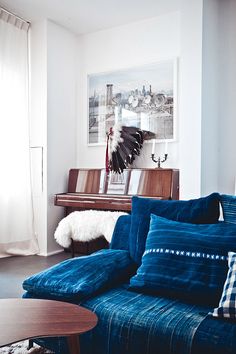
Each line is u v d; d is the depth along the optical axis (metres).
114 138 4.05
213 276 1.33
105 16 3.95
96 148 4.40
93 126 4.42
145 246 1.67
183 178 3.46
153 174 3.72
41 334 0.98
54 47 4.11
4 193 3.71
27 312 1.16
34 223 4.10
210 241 1.43
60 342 1.41
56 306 1.23
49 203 4.06
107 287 1.54
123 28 4.20
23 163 3.94
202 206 1.64
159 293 1.42
